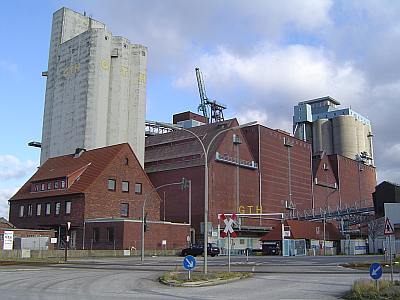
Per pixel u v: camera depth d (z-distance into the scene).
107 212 61.22
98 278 22.92
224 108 128.38
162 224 60.78
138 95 95.19
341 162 126.56
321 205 111.69
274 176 94.94
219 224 75.12
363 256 55.66
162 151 93.38
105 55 90.56
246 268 30.45
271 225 90.38
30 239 51.94
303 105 160.12
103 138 88.12
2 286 18.47
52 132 94.00
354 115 158.62
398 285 16.05
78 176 63.78
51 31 101.38
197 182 80.12
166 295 15.57
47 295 15.23
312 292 16.30
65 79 93.50
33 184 69.00
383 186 76.38
